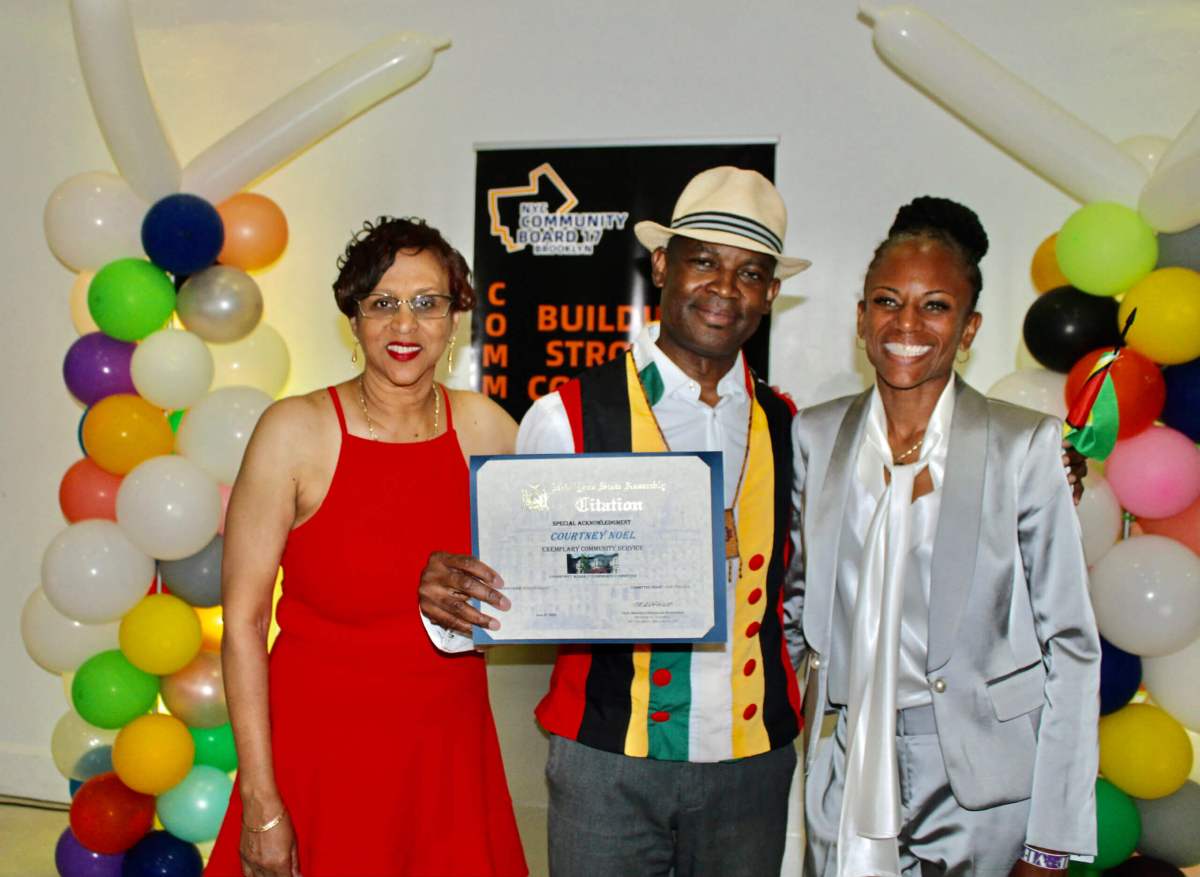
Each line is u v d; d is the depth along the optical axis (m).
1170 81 3.06
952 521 1.53
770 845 1.75
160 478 2.79
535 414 1.81
